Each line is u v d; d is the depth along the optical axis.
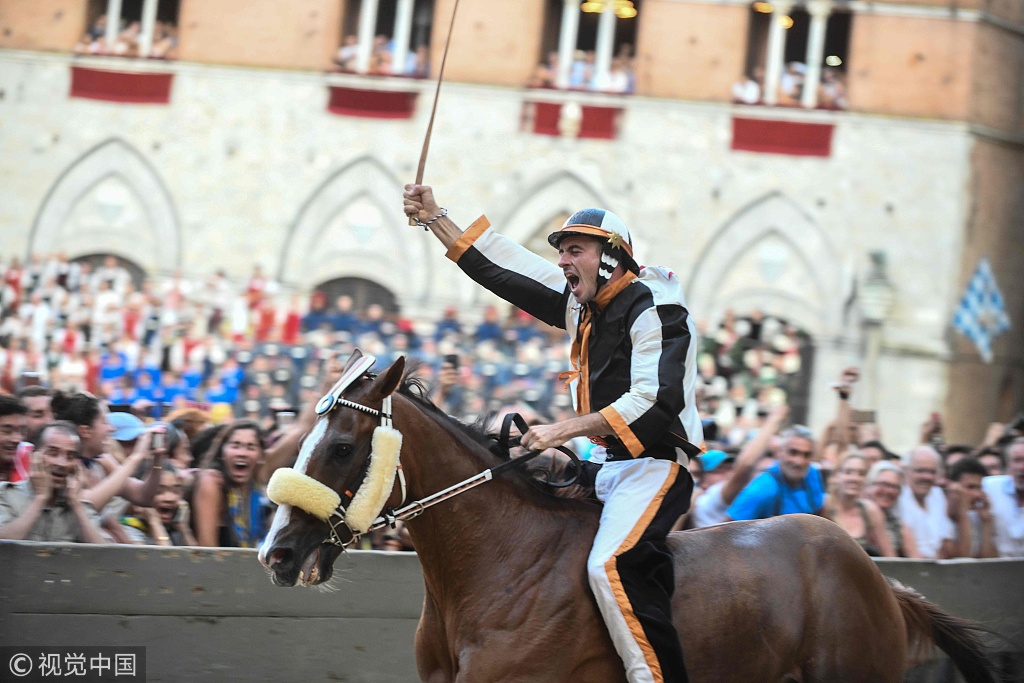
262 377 42.25
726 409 44.66
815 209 54.06
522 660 10.12
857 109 54.22
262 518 15.25
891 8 54.03
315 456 9.77
